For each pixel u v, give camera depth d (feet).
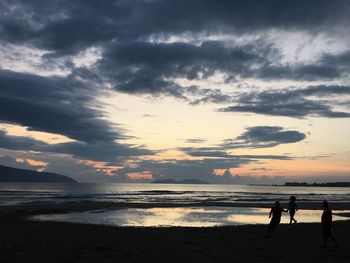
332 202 199.41
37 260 40.50
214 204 163.73
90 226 76.84
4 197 217.56
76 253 44.91
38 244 51.88
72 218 98.07
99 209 128.67
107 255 43.65
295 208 78.89
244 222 92.43
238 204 165.78
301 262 40.55
